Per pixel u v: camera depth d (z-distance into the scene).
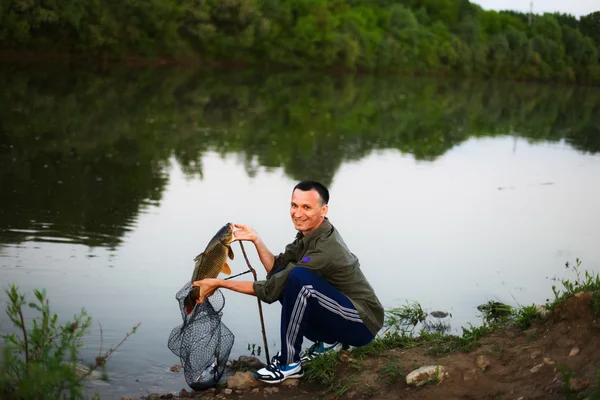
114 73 35.84
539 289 7.09
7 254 7.25
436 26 70.62
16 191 10.23
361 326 4.38
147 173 12.45
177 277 6.85
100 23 39.38
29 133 15.95
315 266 4.24
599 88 77.81
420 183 13.49
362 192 12.18
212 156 15.03
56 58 38.56
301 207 4.29
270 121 22.98
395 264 7.83
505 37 74.31
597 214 11.09
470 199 12.07
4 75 28.89
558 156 19.00
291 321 4.25
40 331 3.80
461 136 23.11
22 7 35.19
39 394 3.55
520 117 32.97
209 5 47.19
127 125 18.95
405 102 36.44
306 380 4.46
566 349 4.04
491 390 3.83
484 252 8.47
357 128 23.06
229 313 6.11
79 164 12.80
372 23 63.31
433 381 4.04
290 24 53.84
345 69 58.19
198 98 28.25
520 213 10.99
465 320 6.15
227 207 10.05
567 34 81.94
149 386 4.63
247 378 4.45
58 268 6.91
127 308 5.98
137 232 8.45
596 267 7.94
